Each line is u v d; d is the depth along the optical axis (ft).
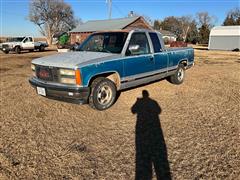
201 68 44.86
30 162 12.15
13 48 93.50
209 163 11.84
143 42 22.24
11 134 15.23
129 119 17.67
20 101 22.16
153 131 15.56
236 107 20.10
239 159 12.12
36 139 14.60
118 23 131.64
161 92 25.04
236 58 70.74
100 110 19.27
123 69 19.88
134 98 22.91
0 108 20.16
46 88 18.11
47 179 10.85
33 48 101.55
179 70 27.89
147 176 11.00
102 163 12.07
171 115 18.37
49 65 18.03
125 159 12.39
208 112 18.89
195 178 10.77
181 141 14.11
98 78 18.58
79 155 12.79
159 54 23.68
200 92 25.13
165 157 12.46
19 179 10.84
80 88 16.96
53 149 13.41
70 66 16.98
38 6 226.79
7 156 12.67
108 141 14.30
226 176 10.85
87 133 15.42
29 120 17.58
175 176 10.94
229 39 131.54
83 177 11.00
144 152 13.00
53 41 243.19
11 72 40.75
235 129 15.64
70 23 246.06
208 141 14.05
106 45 21.44
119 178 10.89
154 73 23.38
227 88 27.07
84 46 22.82
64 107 20.45
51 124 16.87
